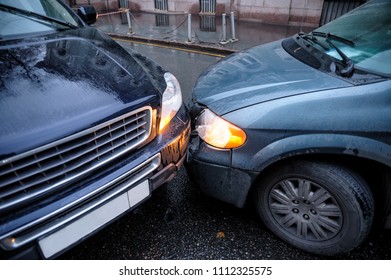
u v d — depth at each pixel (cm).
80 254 185
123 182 150
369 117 150
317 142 154
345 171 157
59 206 127
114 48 206
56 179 129
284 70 198
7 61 155
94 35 222
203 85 219
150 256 183
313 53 210
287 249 187
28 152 116
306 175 165
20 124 120
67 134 125
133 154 157
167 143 168
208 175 189
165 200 228
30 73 146
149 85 169
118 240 194
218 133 179
